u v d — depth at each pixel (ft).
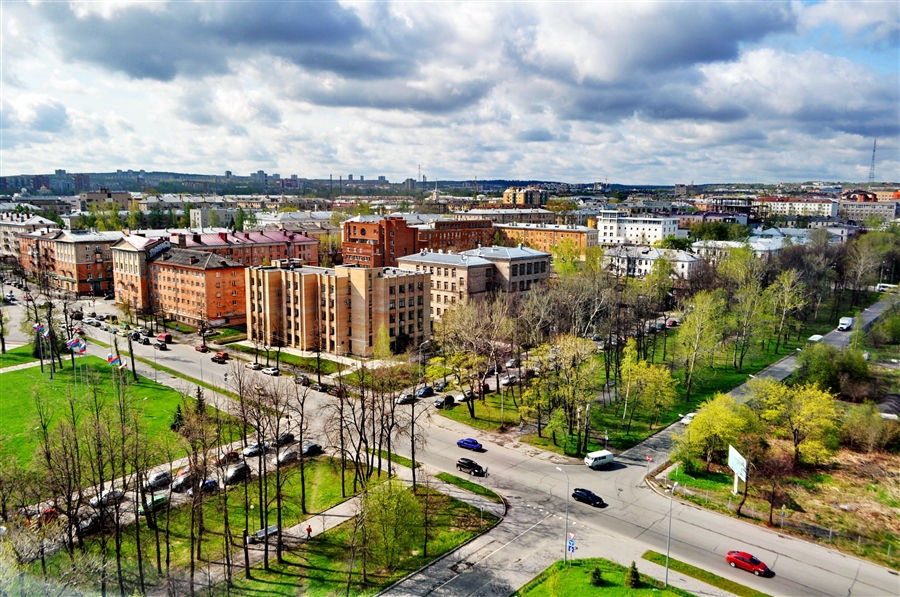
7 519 188.14
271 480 257.14
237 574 192.44
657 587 183.52
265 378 389.39
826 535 216.95
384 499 193.06
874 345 460.55
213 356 440.45
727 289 554.87
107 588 181.27
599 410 346.13
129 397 336.29
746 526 223.10
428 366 418.92
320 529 219.61
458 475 263.29
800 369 377.09
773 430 305.73
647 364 359.05
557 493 247.50
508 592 182.39
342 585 186.19
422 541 208.54
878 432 294.87
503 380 394.93
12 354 438.81
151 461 254.27
